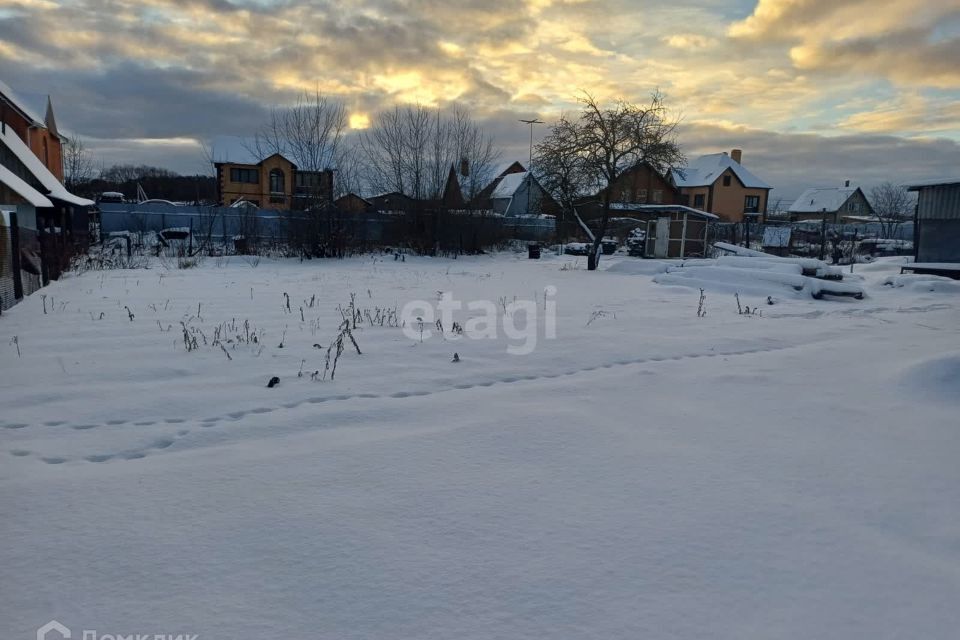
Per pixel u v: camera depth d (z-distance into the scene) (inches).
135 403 190.7
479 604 92.7
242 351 265.1
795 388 214.4
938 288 549.6
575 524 117.2
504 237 1213.7
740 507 124.8
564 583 98.1
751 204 2160.4
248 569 101.1
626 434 166.4
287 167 1936.5
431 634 86.0
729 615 90.4
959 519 120.8
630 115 809.5
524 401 197.2
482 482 135.5
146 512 119.6
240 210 1141.1
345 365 243.4
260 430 169.0
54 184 899.4
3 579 97.3
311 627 87.1
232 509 121.2
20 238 418.0
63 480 133.3
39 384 210.4
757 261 608.4
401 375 229.8
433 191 1091.9
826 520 119.8
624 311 412.5
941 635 86.0
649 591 96.2
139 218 1209.4
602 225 817.5
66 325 321.7
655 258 982.4
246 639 84.4
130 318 338.0
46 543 107.8
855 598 94.6
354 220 1005.8
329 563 103.0
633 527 116.2
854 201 2554.1
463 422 175.2
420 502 125.4
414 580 98.5
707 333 328.2
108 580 97.4
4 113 957.2
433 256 1059.3
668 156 826.8
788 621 89.1
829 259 1019.9
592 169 823.7
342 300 446.3
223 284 557.9
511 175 1918.1
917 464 148.2
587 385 216.8
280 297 459.5
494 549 108.0
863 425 175.9
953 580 99.3
